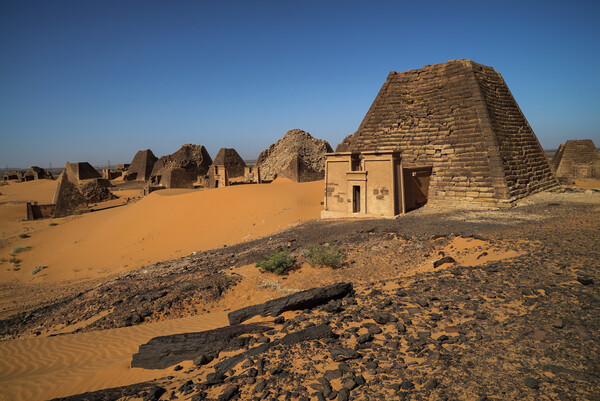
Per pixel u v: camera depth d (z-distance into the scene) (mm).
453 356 4551
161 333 8344
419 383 4012
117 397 4914
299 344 5547
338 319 6531
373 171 20109
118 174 101875
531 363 4164
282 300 7668
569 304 5703
